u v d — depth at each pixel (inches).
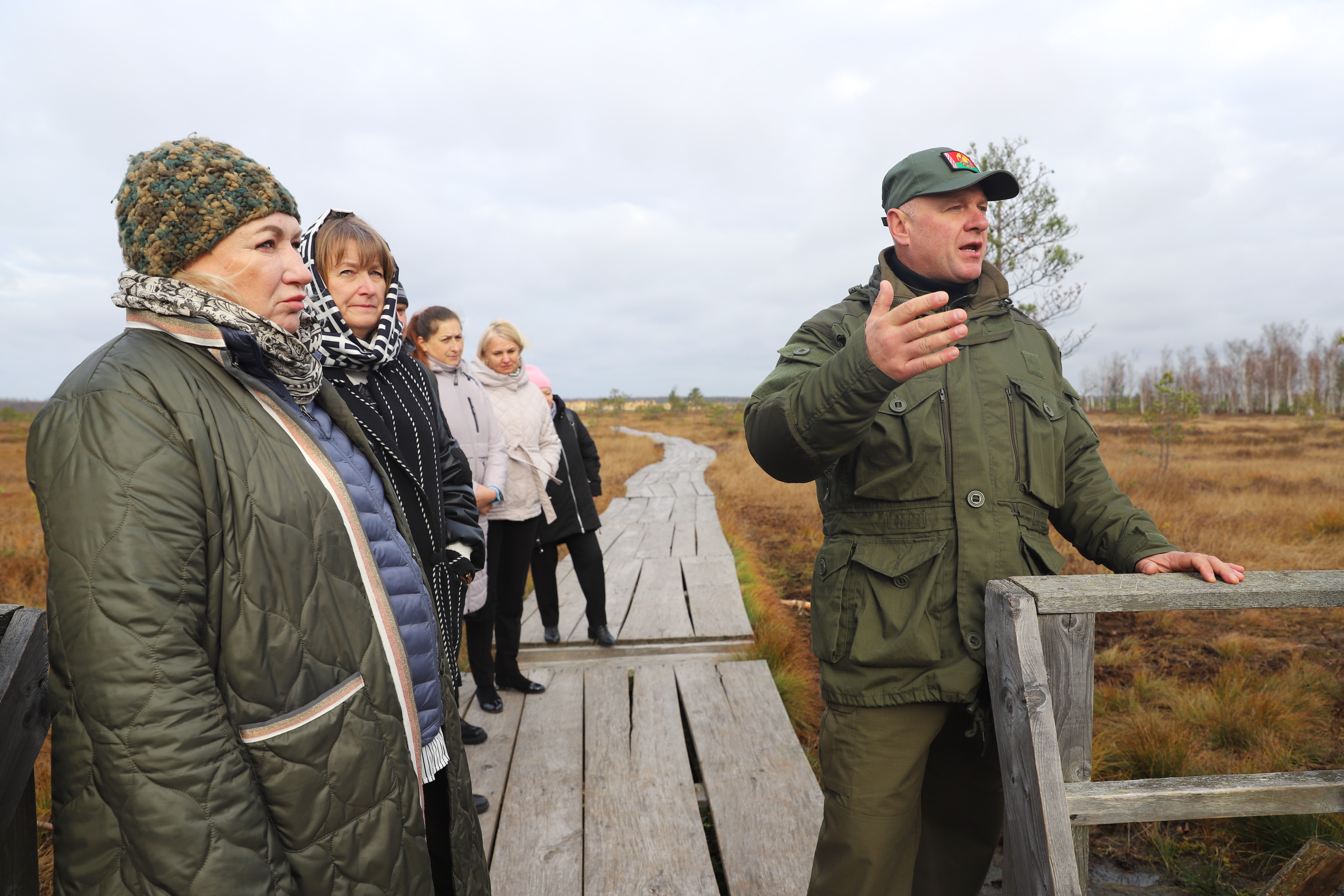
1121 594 55.9
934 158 67.9
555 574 192.2
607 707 149.6
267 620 40.6
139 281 42.5
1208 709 139.5
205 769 35.0
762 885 89.9
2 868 43.0
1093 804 54.1
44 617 46.6
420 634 53.2
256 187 44.7
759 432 60.2
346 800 42.0
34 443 37.6
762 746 129.3
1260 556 277.4
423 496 76.6
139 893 34.1
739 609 220.2
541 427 155.1
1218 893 92.6
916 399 64.1
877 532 65.3
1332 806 55.3
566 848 99.9
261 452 42.3
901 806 61.9
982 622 61.8
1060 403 69.3
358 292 76.3
